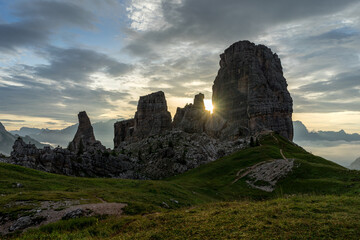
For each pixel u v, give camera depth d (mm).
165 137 194375
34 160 104062
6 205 28906
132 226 21828
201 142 171625
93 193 40906
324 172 63500
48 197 32688
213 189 76000
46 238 20219
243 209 22891
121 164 132125
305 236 15273
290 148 129250
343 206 21734
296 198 26547
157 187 55688
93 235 20938
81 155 124688
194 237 16625
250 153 111375
